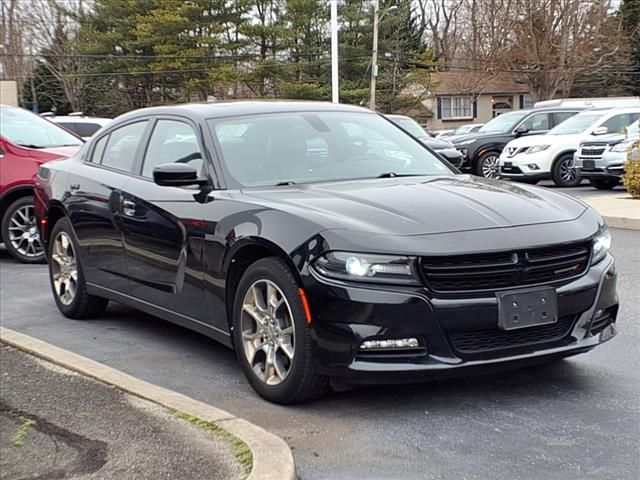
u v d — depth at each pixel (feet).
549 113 71.41
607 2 166.91
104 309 23.08
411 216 14.92
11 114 34.88
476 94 189.57
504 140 70.38
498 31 174.09
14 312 24.31
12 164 32.71
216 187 17.57
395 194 16.21
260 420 14.78
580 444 13.41
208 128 18.71
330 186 17.22
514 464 12.73
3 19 178.81
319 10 151.43
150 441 13.33
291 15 152.76
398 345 13.93
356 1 153.38
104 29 164.04
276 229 15.11
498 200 16.05
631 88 178.81
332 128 19.74
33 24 176.45
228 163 17.95
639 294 24.36
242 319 16.07
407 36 164.14
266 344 15.65
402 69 160.45
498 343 14.49
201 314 17.60
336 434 14.07
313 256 14.33
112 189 20.68
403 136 20.84
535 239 14.60
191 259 17.52
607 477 12.20
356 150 19.30
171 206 18.22
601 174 55.62
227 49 154.40
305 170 18.26
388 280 13.91
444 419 14.61
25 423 14.33
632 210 41.91
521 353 14.52
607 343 19.04
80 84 170.40
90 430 13.91
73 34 173.06
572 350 14.92
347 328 13.97
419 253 13.93
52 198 23.36
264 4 160.66
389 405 15.31
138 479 12.03
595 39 164.25
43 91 181.88
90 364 17.35
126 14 160.35
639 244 34.04
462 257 14.07
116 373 16.70
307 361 14.58
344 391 16.03
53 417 14.57
